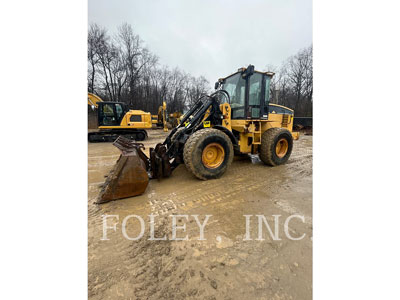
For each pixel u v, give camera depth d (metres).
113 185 2.84
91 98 10.70
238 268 1.60
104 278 1.52
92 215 2.46
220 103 4.89
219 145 3.78
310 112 26.45
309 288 1.43
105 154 6.75
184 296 1.37
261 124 5.15
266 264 1.64
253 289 1.42
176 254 1.76
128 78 24.97
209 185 3.51
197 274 1.55
